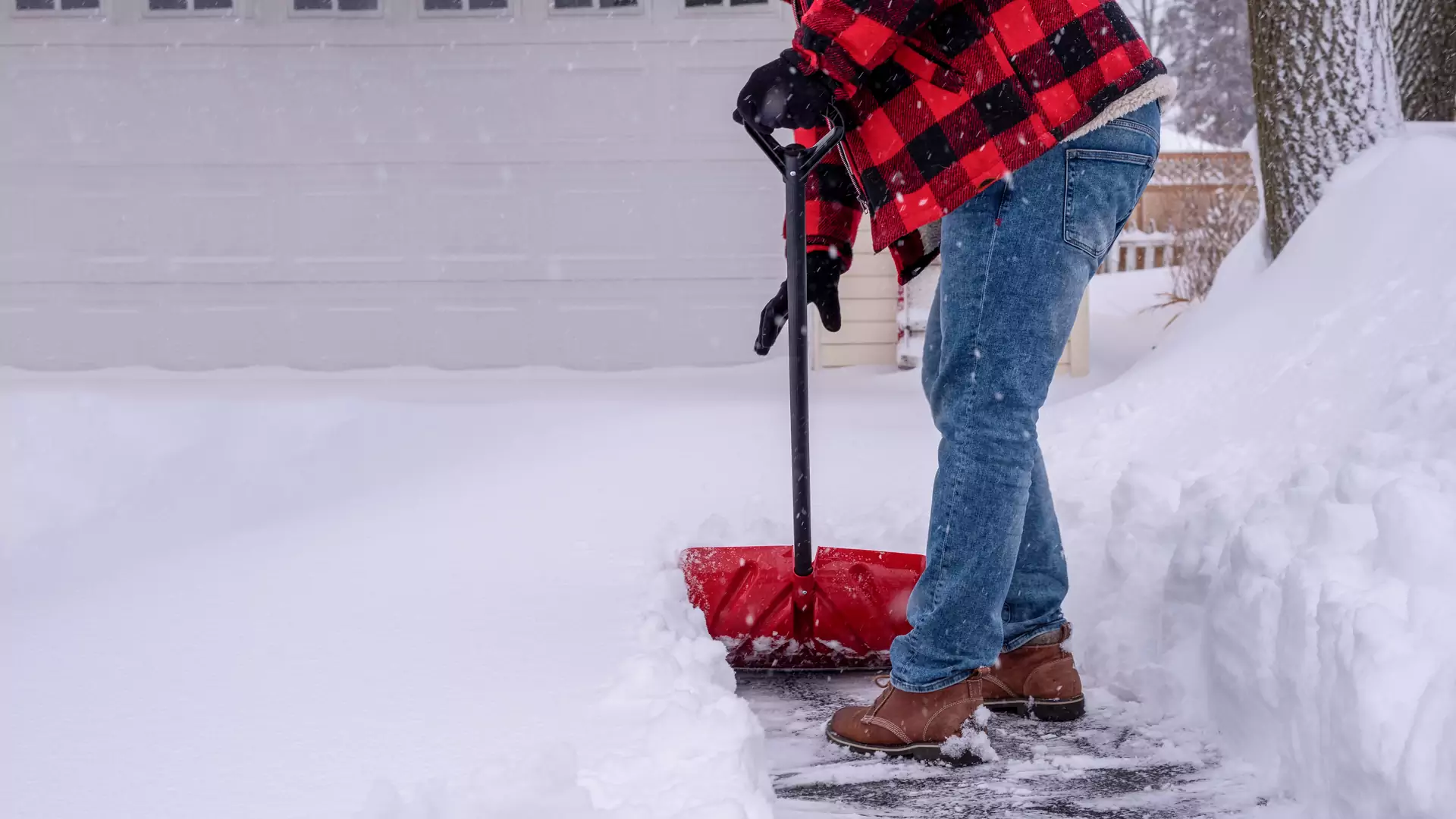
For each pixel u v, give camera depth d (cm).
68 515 294
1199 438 324
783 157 190
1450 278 296
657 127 661
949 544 172
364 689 153
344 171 663
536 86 659
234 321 668
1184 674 193
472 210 665
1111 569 229
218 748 131
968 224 174
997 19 167
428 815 113
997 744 181
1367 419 263
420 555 242
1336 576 158
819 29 160
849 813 154
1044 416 425
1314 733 151
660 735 136
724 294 669
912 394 555
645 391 562
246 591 211
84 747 131
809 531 202
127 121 659
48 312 665
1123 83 168
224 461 362
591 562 235
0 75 654
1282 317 363
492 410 460
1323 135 416
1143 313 835
